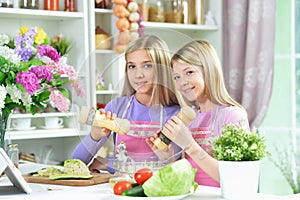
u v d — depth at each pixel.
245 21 3.75
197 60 1.83
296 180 3.68
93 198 1.68
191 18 3.94
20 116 3.30
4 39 2.09
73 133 3.47
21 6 3.34
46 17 3.52
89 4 3.51
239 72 3.78
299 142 3.72
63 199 1.67
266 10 3.57
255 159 1.61
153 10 3.75
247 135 1.63
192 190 1.65
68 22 3.64
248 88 3.65
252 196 1.60
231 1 3.81
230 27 3.81
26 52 2.02
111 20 3.65
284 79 3.81
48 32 3.71
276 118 3.85
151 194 1.54
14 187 1.87
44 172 2.07
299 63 3.73
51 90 2.04
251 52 3.63
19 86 1.93
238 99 3.78
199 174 2.14
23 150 3.63
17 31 3.58
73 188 1.86
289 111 3.79
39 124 3.60
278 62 3.83
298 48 3.74
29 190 1.73
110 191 1.79
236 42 3.77
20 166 2.52
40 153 3.65
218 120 1.91
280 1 3.79
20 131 3.31
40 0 3.57
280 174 3.83
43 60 2.01
